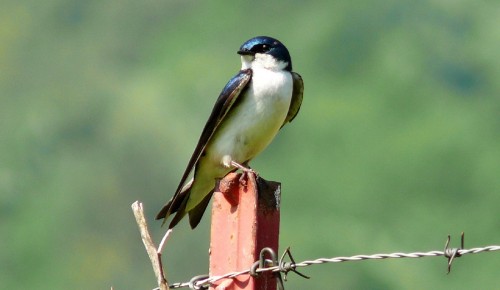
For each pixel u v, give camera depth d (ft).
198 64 113.09
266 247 20.39
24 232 85.87
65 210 87.81
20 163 98.22
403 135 91.04
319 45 109.09
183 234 69.31
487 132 91.20
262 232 20.44
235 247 20.58
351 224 80.43
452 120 93.61
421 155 87.10
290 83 25.67
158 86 107.96
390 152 87.92
